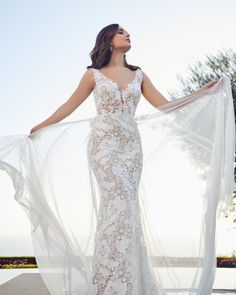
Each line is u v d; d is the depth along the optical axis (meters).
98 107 3.29
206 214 3.04
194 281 3.02
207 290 2.92
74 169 3.30
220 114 3.22
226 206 3.09
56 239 3.16
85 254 3.16
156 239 3.14
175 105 3.35
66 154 3.34
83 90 3.41
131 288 2.87
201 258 3.04
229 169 3.13
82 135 3.36
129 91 3.27
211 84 3.40
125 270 2.88
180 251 3.09
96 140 3.18
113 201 2.99
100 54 3.40
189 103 3.36
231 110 3.25
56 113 3.45
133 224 2.97
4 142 3.36
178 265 3.08
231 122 3.22
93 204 3.23
